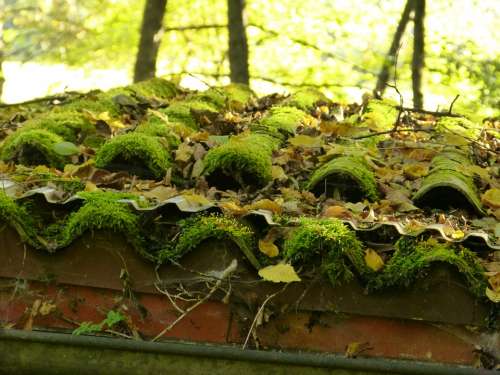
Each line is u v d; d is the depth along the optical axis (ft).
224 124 8.94
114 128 8.53
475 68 27.30
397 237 6.06
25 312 6.14
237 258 5.91
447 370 5.68
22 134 7.71
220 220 5.98
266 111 10.00
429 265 5.71
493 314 5.70
